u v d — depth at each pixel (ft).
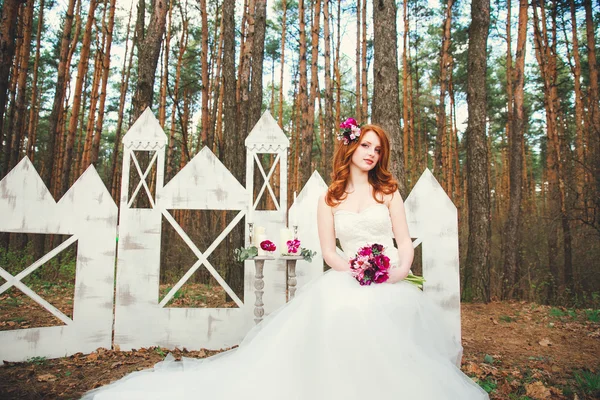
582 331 15.31
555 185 37.22
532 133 63.77
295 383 5.61
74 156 65.21
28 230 11.73
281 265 12.73
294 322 6.34
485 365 11.12
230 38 22.06
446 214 12.60
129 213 12.50
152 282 12.41
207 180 12.85
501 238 43.19
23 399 8.30
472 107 24.16
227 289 12.60
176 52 53.72
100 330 12.11
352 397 5.15
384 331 5.63
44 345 11.40
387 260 6.53
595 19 43.14
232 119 21.45
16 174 11.78
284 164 13.08
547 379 10.04
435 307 7.14
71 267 27.07
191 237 36.52
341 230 7.70
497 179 77.25
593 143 34.73
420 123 69.10
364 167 7.87
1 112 17.51
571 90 48.29
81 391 8.82
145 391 6.82
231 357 7.34
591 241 35.35
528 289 31.37
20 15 33.27
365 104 38.60
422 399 5.12
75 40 43.70
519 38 33.78
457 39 52.11
